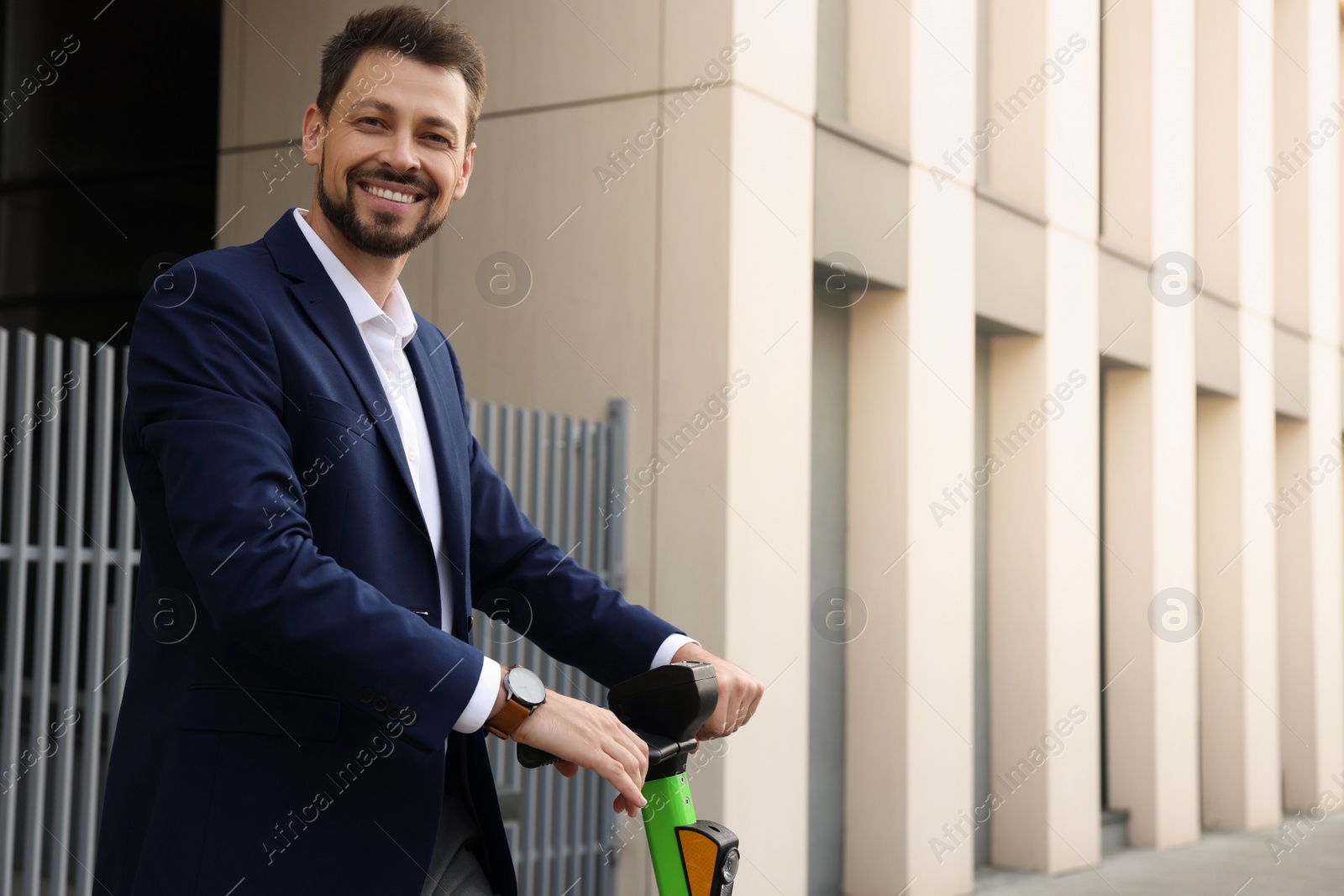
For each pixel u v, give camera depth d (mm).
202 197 5766
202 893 1043
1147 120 3963
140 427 1093
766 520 4105
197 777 1068
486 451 3910
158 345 1083
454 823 1195
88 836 2805
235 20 5180
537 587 1365
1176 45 3924
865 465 4414
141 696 1142
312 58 4988
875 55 4484
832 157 4312
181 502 1010
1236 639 3605
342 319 1188
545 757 1072
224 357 1072
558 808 4027
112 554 2844
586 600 1345
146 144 5941
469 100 1275
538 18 4484
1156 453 3830
